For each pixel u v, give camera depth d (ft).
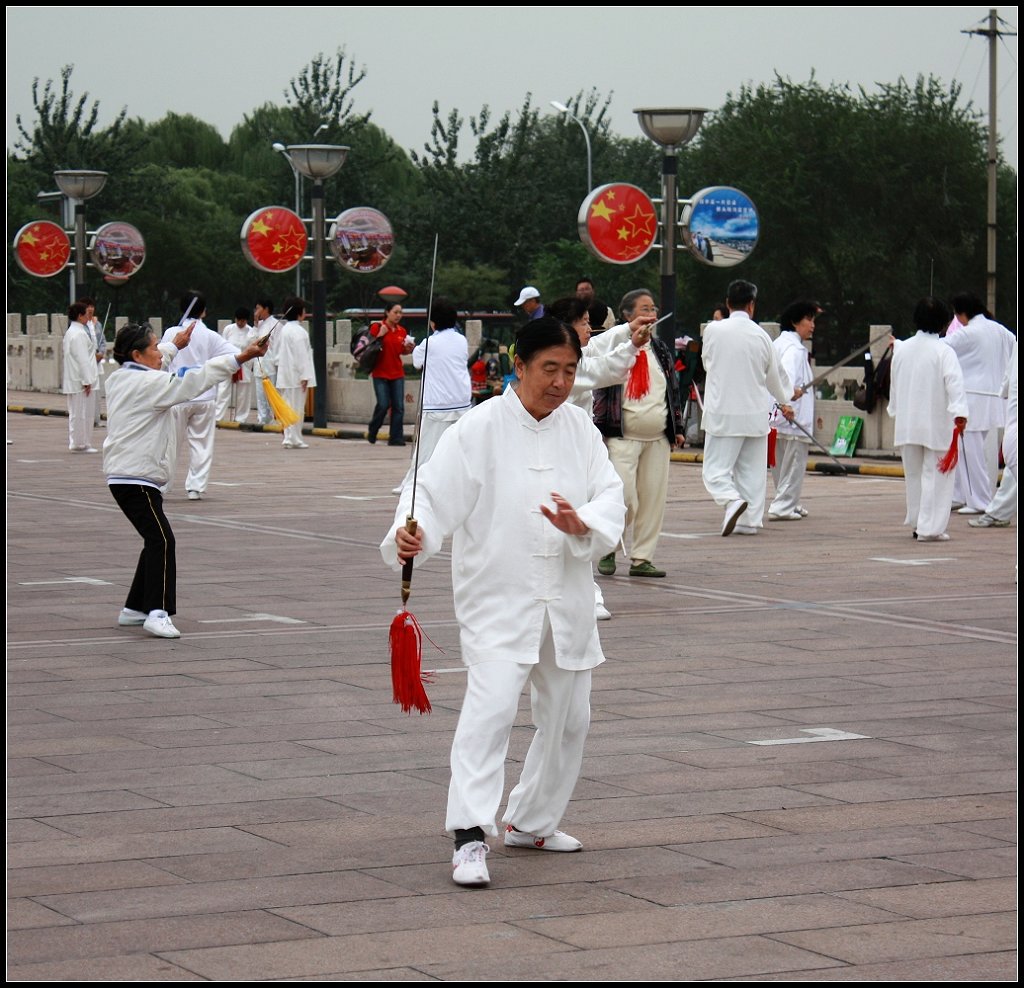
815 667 30.42
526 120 186.60
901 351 49.24
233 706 27.22
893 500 61.05
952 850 19.57
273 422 100.42
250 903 17.66
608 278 198.49
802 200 201.98
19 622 35.32
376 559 44.93
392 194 217.15
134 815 20.99
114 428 33.76
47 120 209.15
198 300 43.86
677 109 74.90
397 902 17.72
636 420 40.34
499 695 18.69
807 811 21.25
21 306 194.70
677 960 15.98
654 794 22.08
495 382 105.50
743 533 51.01
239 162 284.82
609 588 39.96
